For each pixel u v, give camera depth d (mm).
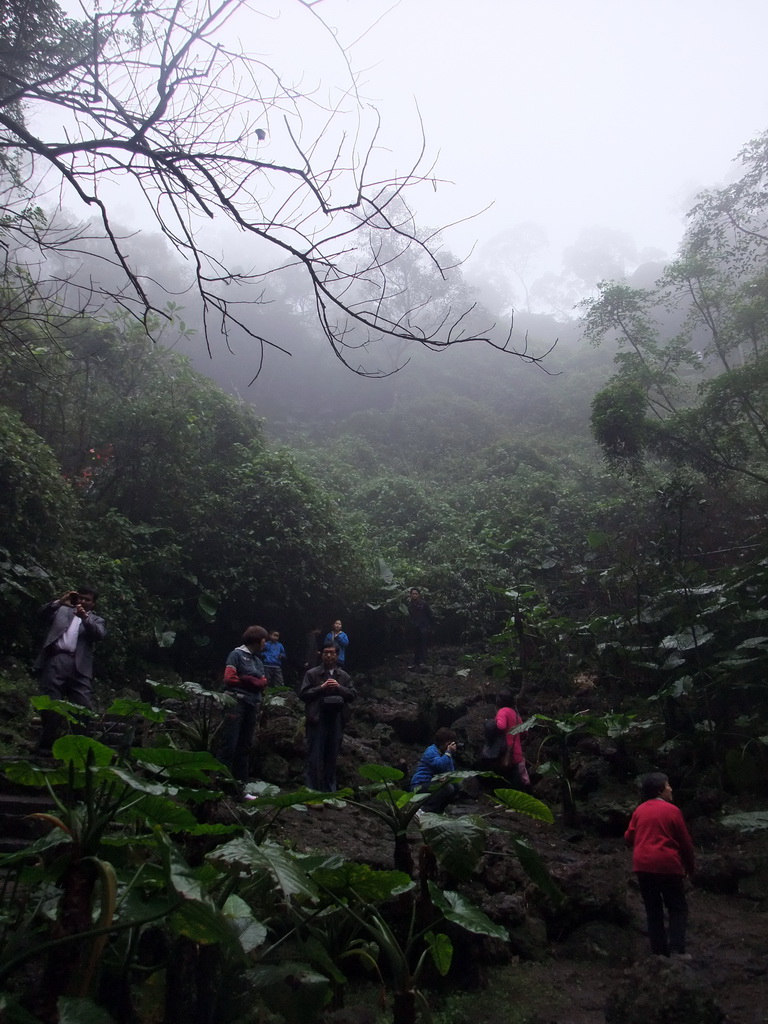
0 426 9328
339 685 7031
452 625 15219
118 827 3770
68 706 3561
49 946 2346
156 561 11719
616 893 5168
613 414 12734
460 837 3590
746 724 7875
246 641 6641
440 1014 3943
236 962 3180
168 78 3414
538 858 3705
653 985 3680
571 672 10656
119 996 2975
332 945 3607
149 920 2477
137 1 3424
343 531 14422
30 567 9000
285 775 7645
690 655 9312
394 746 9641
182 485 13047
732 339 14016
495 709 10383
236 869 3166
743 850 6336
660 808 4828
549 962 4645
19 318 5293
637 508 15727
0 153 4594
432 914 3807
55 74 3629
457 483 24484
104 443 12594
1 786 5512
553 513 17609
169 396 13906
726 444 12789
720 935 5004
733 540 13258
